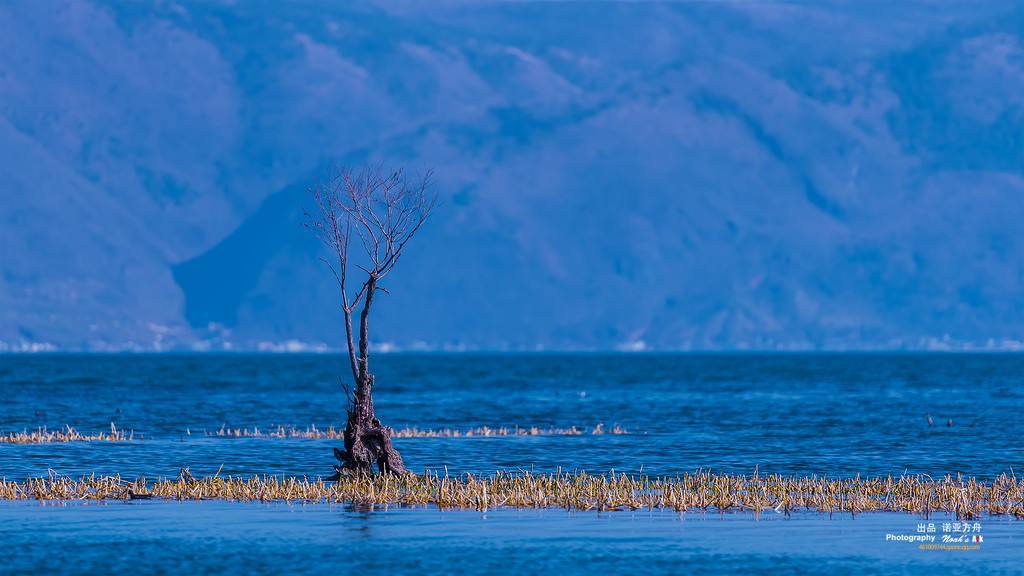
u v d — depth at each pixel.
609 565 133.50
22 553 137.88
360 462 185.62
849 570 131.88
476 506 167.38
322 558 136.12
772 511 164.12
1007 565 133.88
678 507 165.38
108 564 133.25
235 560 135.25
